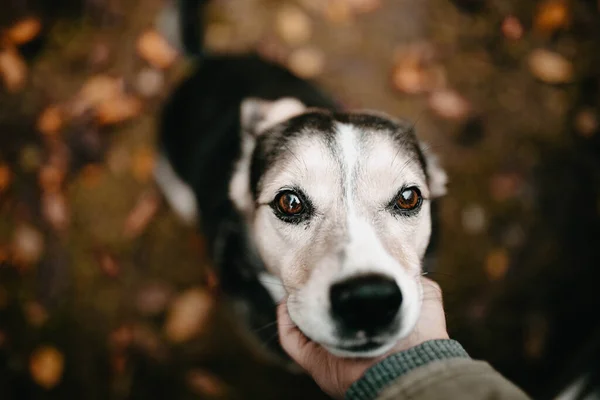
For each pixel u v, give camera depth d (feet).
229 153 1.30
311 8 1.93
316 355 0.89
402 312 0.80
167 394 1.52
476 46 1.88
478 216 1.64
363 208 0.93
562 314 1.53
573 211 1.65
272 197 0.98
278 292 1.14
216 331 1.56
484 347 1.50
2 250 1.64
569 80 1.80
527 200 1.66
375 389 0.75
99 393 1.52
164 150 1.60
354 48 1.89
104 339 1.57
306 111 1.10
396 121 1.11
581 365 1.36
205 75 1.52
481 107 1.79
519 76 1.82
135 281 1.63
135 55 1.86
